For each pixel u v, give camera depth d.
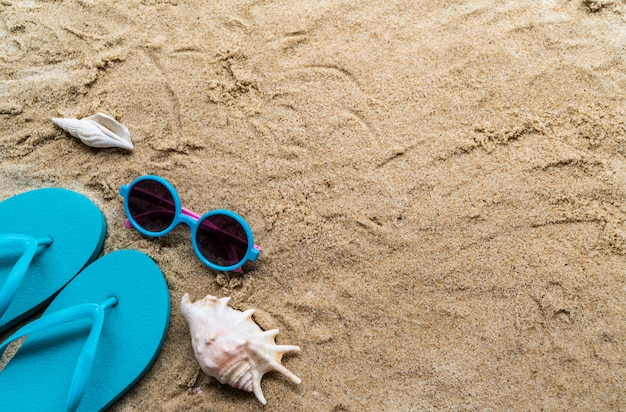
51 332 0.53
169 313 0.53
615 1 0.57
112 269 0.54
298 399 0.51
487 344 0.52
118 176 0.57
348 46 0.58
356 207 0.54
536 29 0.57
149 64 0.59
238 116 0.57
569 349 0.51
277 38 0.58
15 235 0.52
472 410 0.51
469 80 0.56
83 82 0.58
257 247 0.53
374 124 0.56
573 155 0.54
